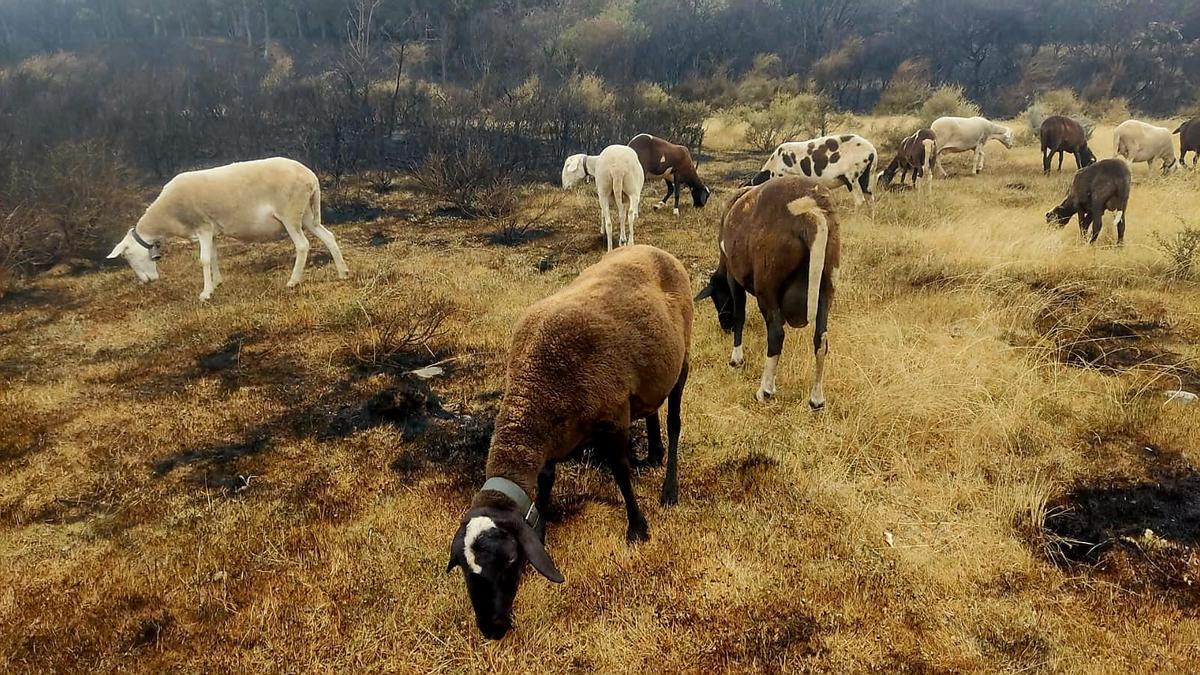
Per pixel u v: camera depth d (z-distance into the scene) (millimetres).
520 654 3158
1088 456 4414
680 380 4016
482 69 28641
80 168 10188
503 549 2729
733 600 3424
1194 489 4066
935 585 3477
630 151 9125
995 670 2996
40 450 4914
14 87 18297
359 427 5133
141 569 3760
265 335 6711
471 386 5652
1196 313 6363
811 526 3926
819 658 3098
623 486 3719
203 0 37094
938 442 4613
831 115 24172
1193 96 26891
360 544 3879
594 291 3609
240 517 4164
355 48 27406
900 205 11117
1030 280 7297
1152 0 37875
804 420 4910
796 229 4398
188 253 9883
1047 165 14961
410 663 3146
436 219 11539
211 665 3166
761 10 39438
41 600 3562
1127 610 3275
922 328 6051
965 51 36719
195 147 15797
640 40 33906
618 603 3426
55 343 6805
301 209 7938
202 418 5277
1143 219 9203
